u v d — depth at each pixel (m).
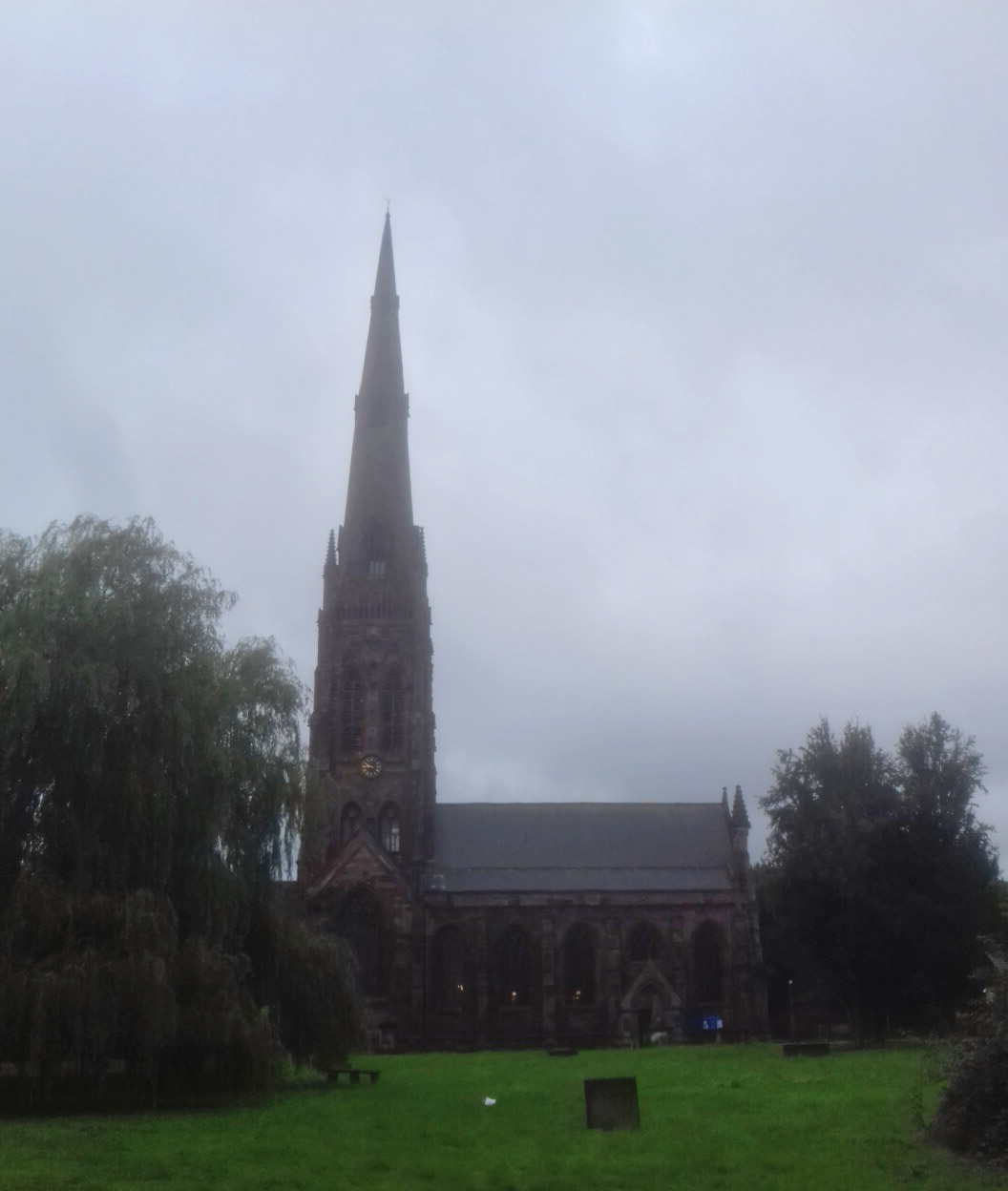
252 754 54.06
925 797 90.31
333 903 120.00
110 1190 24.97
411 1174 27.05
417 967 121.69
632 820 136.88
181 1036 43.19
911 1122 33.19
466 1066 72.69
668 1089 47.50
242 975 47.44
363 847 122.00
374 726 130.00
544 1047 122.31
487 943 125.62
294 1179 26.41
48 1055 39.72
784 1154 28.66
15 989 39.66
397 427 140.62
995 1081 27.89
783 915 94.75
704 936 128.50
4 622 45.12
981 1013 29.97
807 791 92.88
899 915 88.62
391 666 131.88
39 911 41.53
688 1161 27.91
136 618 47.06
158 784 45.28
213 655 51.62
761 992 125.88
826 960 93.31
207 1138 33.91
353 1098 46.50
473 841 133.00
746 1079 51.34
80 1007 39.53
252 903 52.62
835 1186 24.64
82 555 47.59
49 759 44.50
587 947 127.44
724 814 138.25
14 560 47.94
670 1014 123.38
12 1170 27.72
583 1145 31.03
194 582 51.72
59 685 44.00
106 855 44.47
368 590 133.75
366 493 137.62
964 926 89.44
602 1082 34.38
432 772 134.38
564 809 137.38
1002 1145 26.81
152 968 40.78
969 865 90.06
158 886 45.50
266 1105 43.69
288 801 54.03
